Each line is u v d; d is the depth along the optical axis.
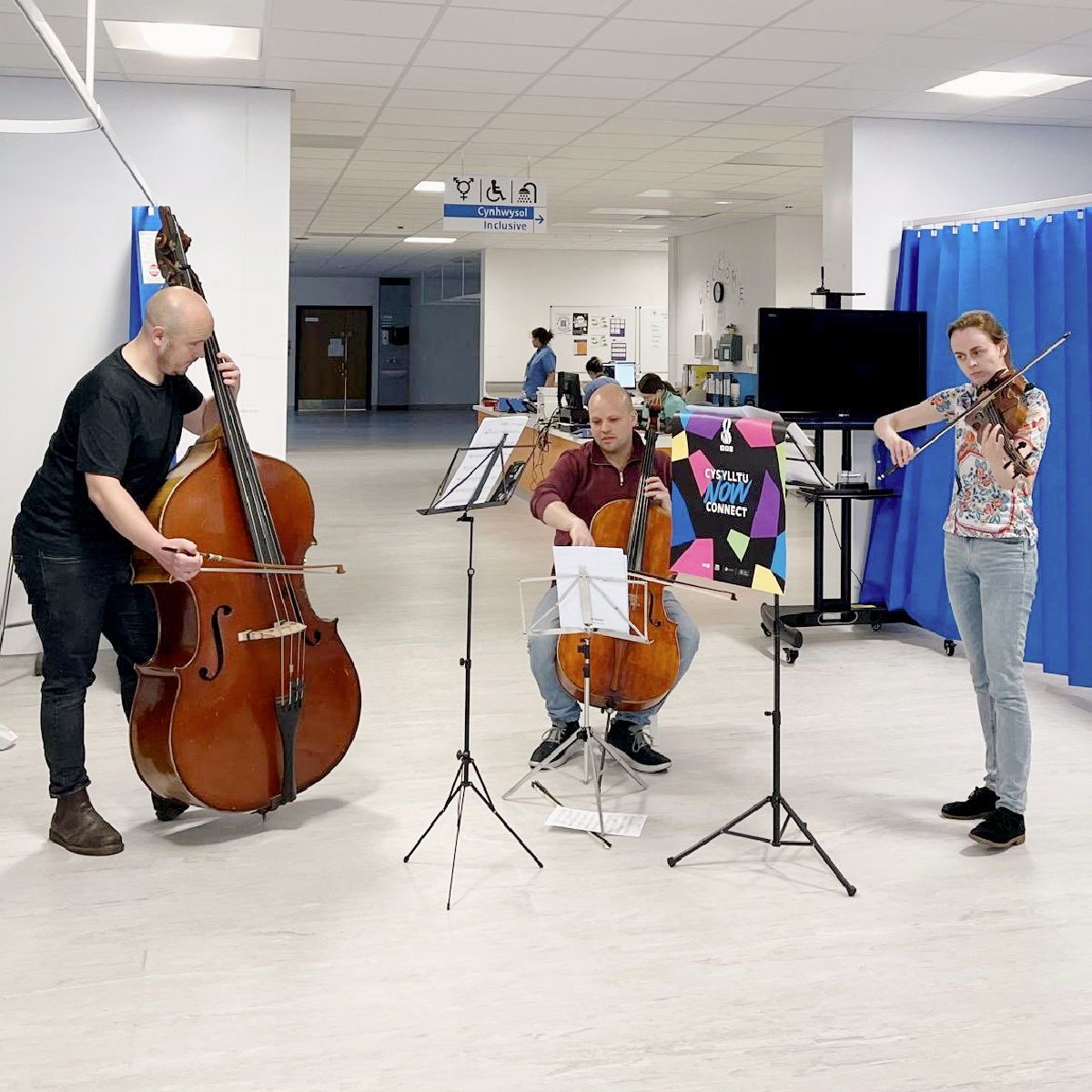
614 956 2.93
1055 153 7.21
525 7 4.96
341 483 12.53
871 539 6.67
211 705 3.32
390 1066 2.46
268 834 3.67
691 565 3.35
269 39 5.38
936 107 6.73
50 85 5.87
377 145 8.48
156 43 5.43
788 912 3.17
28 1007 2.68
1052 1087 2.39
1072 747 4.54
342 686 3.64
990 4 4.89
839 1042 2.55
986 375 3.58
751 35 5.39
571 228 14.58
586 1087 2.38
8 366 5.92
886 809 3.91
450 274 23.55
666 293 18.03
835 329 6.24
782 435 3.19
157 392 3.43
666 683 3.90
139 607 3.68
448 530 9.77
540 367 13.30
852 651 6.10
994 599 3.57
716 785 4.12
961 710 5.04
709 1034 2.58
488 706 5.04
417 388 25.56
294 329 25.02
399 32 5.31
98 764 4.27
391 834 3.68
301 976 2.82
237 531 3.38
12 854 3.51
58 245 5.93
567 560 3.35
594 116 7.29
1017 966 2.88
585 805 3.92
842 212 7.10
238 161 6.20
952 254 6.21
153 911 3.15
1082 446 5.33
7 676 5.55
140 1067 2.45
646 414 9.52
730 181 10.30
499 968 2.86
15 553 3.56
